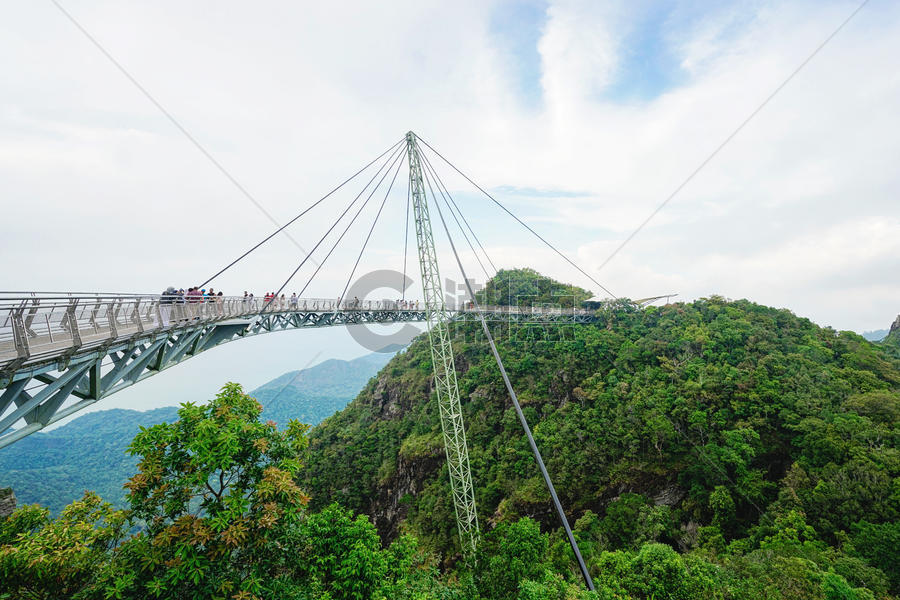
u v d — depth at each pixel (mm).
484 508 46750
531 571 13203
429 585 15945
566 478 45219
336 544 12336
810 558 29703
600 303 77062
